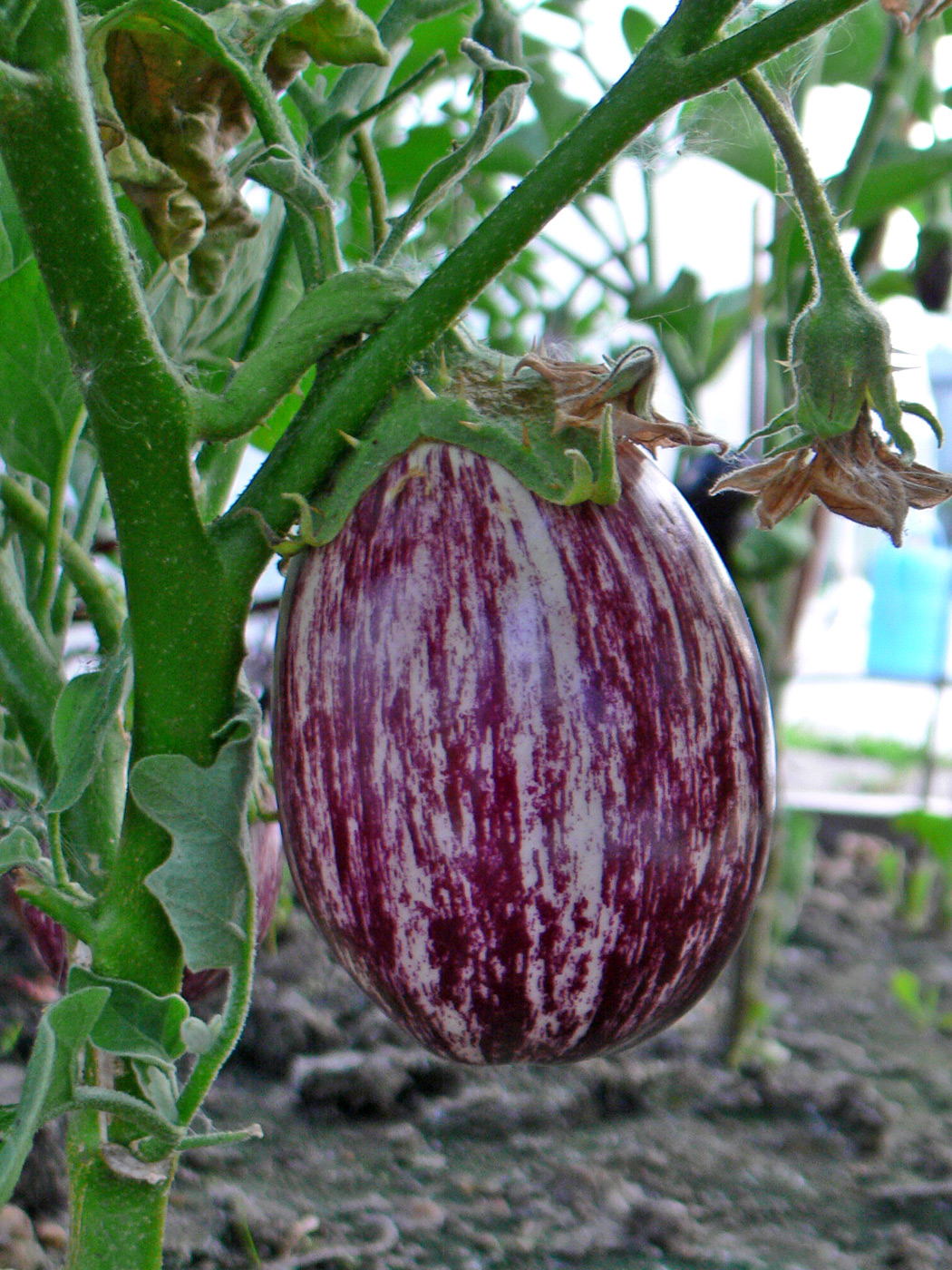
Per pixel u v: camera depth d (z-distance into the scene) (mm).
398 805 338
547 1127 695
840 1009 924
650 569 347
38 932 449
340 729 343
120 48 369
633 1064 772
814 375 334
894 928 1111
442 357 348
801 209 338
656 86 320
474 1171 637
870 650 2059
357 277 344
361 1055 730
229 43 355
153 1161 348
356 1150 649
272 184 352
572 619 337
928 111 859
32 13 309
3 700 426
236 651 347
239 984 337
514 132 824
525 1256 557
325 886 353
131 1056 335
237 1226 546
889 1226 601
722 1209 611
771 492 354
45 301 416
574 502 337
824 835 1326
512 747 333
